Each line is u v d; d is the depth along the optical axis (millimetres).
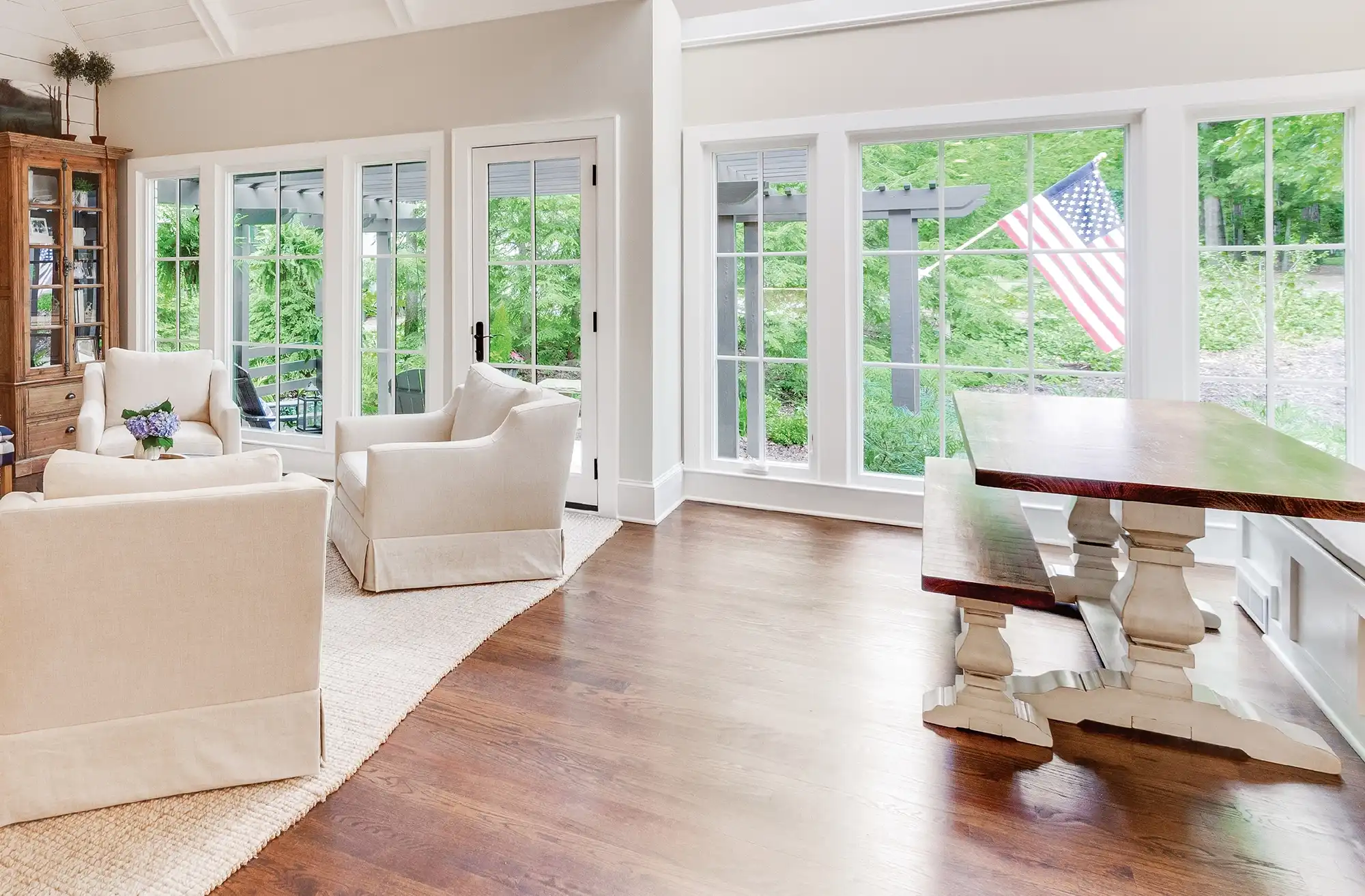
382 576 2701
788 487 3986
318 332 4629
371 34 4195
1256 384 3260
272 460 1671
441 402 4242
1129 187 3375
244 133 4621
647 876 1353
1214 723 1796
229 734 1545
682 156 4016
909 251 3762
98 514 1392
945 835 1470
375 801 1557
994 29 3441
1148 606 1844
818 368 3889
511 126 3912
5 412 4441
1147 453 1846
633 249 3732
